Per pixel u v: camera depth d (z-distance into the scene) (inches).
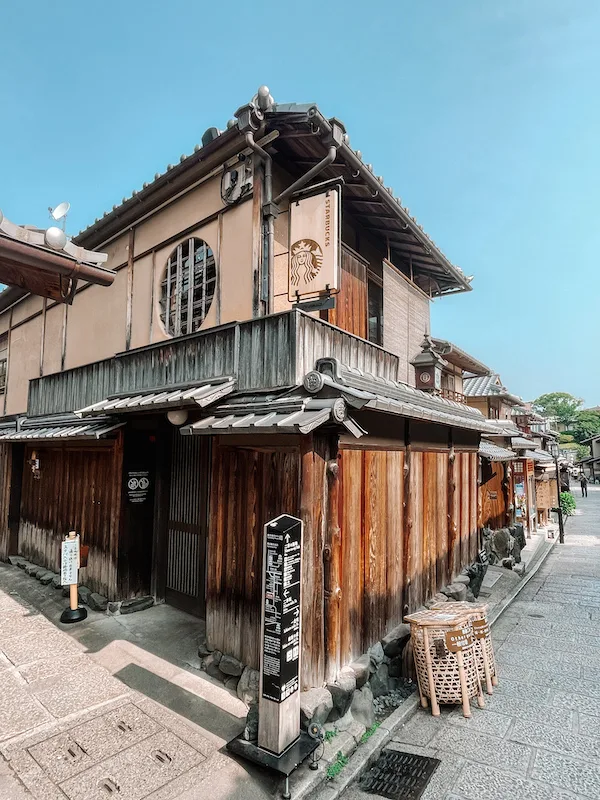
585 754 171.0
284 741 146.7
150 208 297.1
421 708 204.8
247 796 138.9
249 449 205.3
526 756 170.2
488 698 214.1
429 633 205.9
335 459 181.9
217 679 207.0
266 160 228.7
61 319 402.3
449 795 150.0
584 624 316.5
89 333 358.6
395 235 342.3
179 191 277.3
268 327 203.8
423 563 273.7
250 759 148.9
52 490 385.4
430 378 349.1
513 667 248.1
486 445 481.1
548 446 1091.3
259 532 197.9
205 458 285.1
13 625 270.8
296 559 154.5
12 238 138.3
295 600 153.7
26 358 460.8
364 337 308.3
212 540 221.8
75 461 356.2
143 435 304.3
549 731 186.4
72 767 149.9
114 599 288.4
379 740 174.7
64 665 221.0
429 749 175.3
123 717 178.5
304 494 170.6
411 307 392.8
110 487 307.1
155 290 292.4
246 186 231.6
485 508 511.2
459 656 203.3
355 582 203.2
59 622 274.2
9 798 136.2
